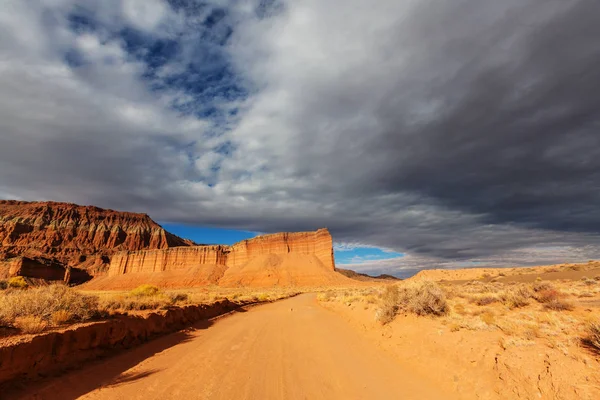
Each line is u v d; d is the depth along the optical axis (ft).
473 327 28.84
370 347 35.76
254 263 555.69
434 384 23.17
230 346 37.68
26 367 21.39
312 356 32.40
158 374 25.72
